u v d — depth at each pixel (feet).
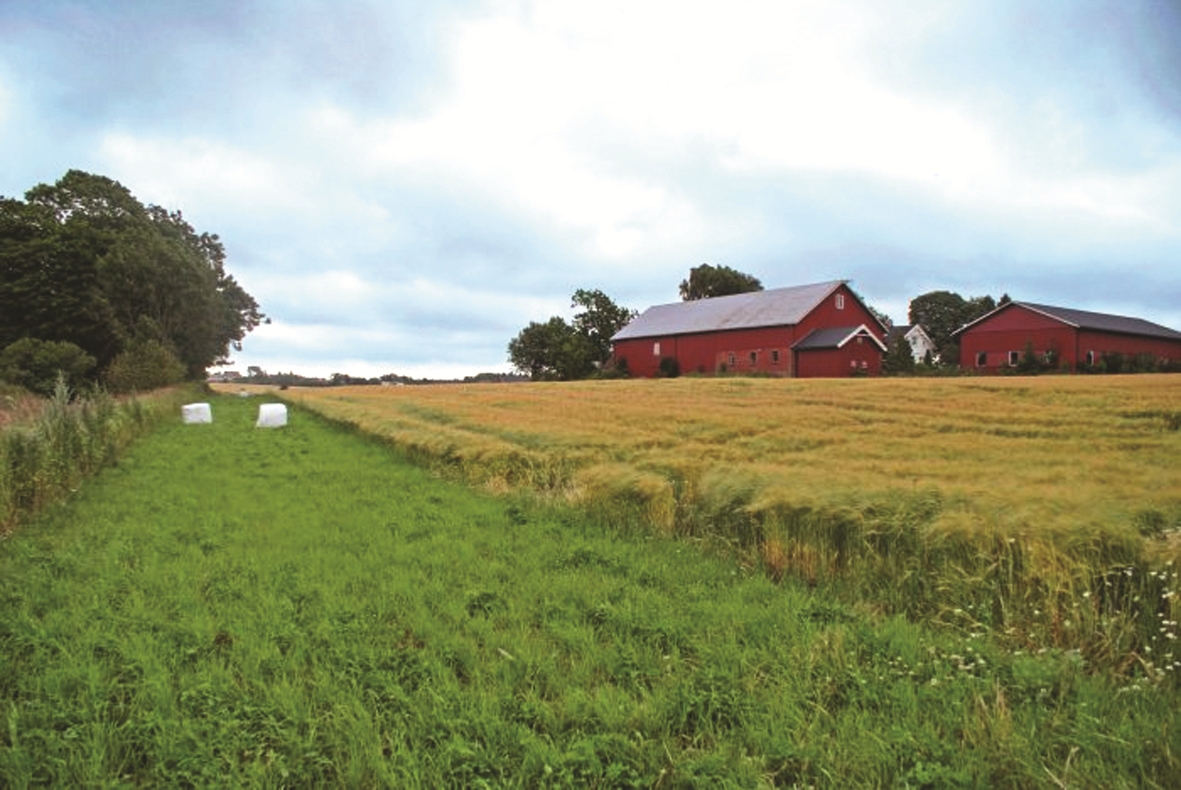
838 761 13.24
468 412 93.61
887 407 85.97
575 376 279.69
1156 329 221.05
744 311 221.05
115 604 22.72
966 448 51.06
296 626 20.11
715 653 18.08
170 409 129.18
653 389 142.00
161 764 13.23
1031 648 18.99
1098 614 19.79
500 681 16.79
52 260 194.49
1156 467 38.68
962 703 15.10
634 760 13.42
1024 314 191.01
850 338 189.98
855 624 19.75
